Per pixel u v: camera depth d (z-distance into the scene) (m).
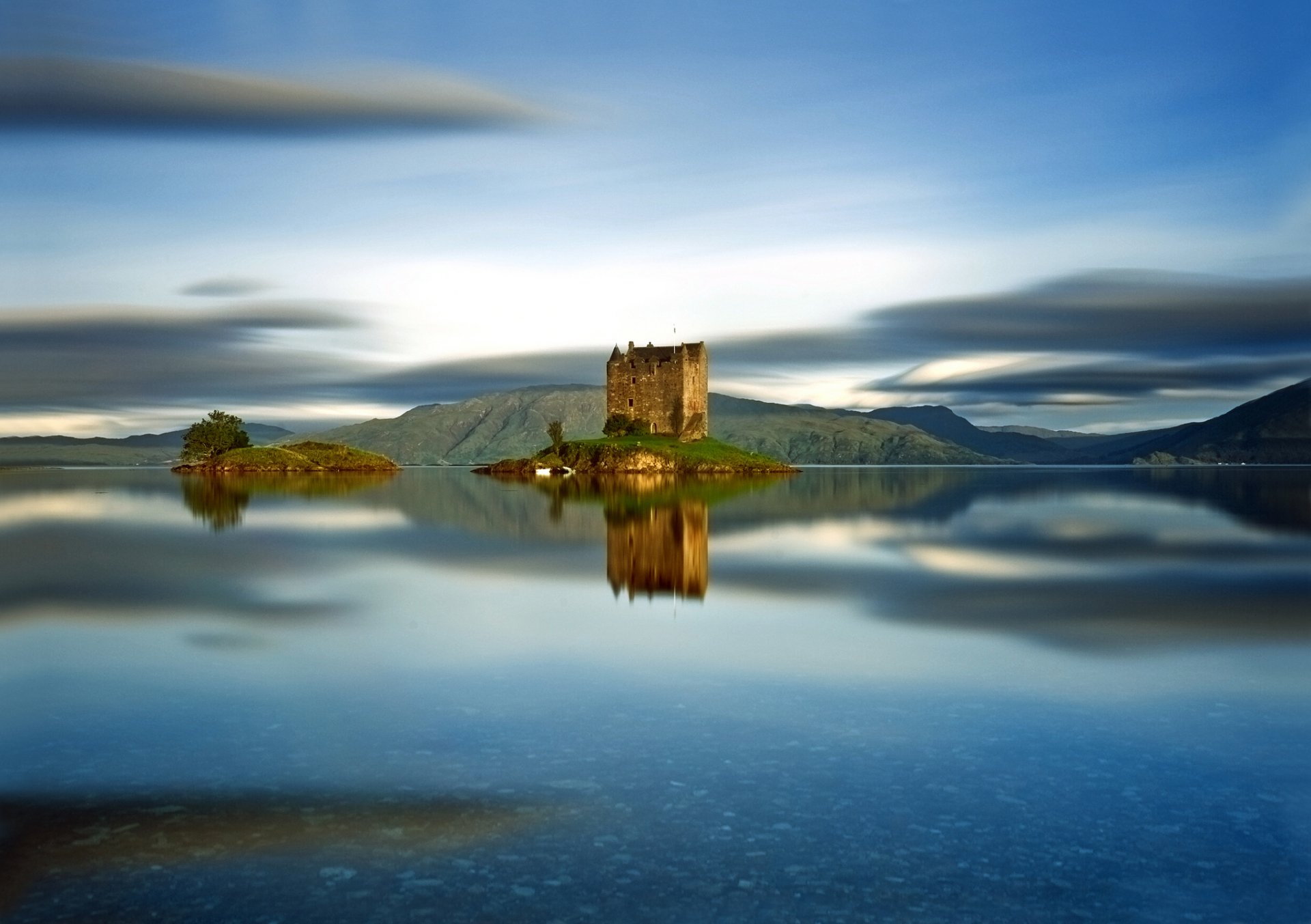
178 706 22.77
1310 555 52.50
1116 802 17.08
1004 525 72.94
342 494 121.81
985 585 41.31
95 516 85.25
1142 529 70.00
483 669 26.20
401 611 35.28
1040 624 32.41
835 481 175.00
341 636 30.56
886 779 18.11
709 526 71.25
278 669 26.28
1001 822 16.33
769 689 24.12
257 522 77.56
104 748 19.81
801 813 16.64
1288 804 16.98
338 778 18.20
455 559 51.31
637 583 42.25
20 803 17.08
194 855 15.16
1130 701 23.03
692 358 187.50
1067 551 54.41
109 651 28.64
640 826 16.14
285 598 38.28
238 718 21.84
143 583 42.44
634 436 187.25
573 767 18.73
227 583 42.62
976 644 29.22
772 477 179.12
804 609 35.31
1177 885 14.33
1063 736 20.48
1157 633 30.77
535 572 45.72
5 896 13.95
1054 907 13.77
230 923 13.27
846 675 25.55
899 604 36.47
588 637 30.39
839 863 14.95
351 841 15.66
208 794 17.44
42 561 51.12
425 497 111.38
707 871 14.66
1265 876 14.59
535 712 22.23
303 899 13.91
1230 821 16.36
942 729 20.97
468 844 15.53
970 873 14.63
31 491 138.38
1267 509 95.19
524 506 93.50
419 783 17.97
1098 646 28.89
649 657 27.61
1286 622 32.53
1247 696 23.45
